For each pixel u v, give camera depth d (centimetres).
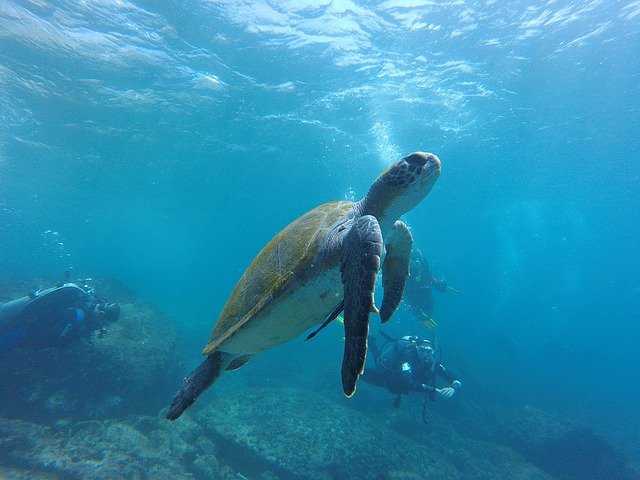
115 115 1723
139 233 7825
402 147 2275
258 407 894
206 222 5956
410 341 829
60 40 1122
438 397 1323
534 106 1606
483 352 2794
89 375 802
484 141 2077
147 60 1262
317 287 247
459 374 1647
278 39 1159
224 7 1005
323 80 1423
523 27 1095
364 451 775
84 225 6481
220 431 779
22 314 642
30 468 539
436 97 1559
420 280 1181
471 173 2739
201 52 1222
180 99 1575
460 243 8156
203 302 4353
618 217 4222
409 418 1132
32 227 6944
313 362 1912
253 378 1455
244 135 2031
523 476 857
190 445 725
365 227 209
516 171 2644
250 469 722
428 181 281
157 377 938
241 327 260
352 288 192
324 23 1082
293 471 697
